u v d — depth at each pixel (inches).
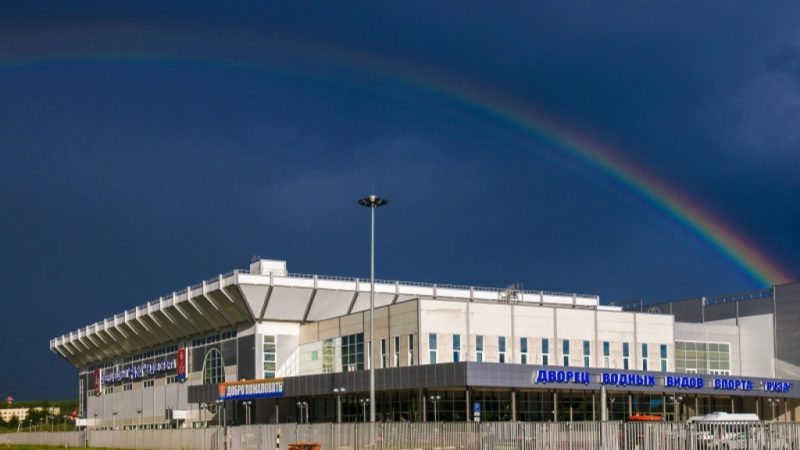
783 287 4288.9
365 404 3710.6
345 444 2268.7
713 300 4626.0
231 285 4311.0
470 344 3656.5
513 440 1953.7
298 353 4389.8
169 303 4982.8
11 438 4933.6
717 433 1793.8
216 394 4330.7
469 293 4736.7
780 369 4256.9
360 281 4512.8
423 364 3380.9
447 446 2062.0
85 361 6855.3
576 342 3880.4
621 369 3580.2
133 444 3526.1
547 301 4923.7
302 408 4037.9
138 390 5757.9
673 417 3885.3
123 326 5689.0
